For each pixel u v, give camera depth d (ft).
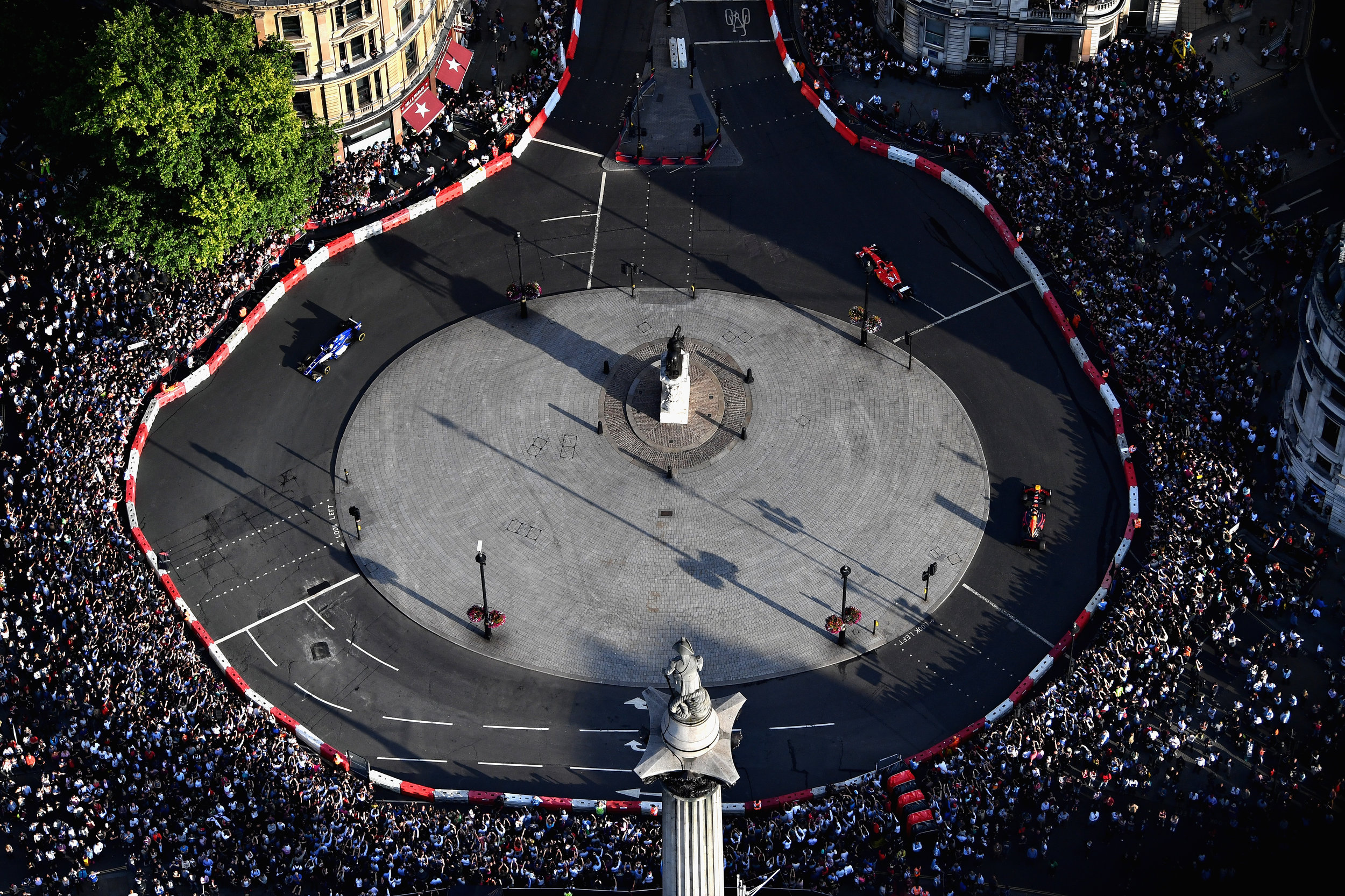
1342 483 445.37
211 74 472.85
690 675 249.75
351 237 533.55
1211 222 525.75
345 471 480.64
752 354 508.53
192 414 492.54
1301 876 388.57
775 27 597.52
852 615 437.58
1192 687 422.82
